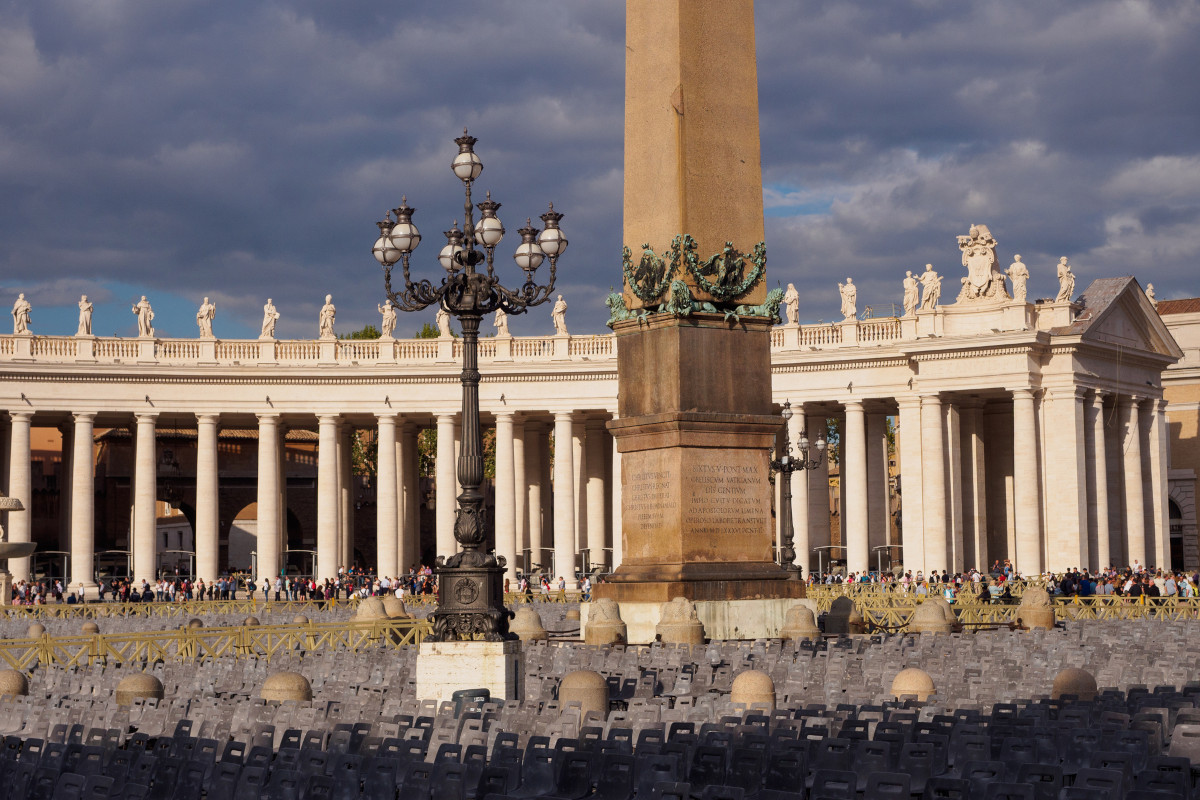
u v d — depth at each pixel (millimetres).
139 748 21109
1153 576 78688
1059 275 84500
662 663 32844
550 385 90562
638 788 17938
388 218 30531
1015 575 79625
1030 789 15492
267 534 88875
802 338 89062
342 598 78500
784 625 37719
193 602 65688
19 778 19141
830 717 21609
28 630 47844
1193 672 30078
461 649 27203
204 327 89938
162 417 92375
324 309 91375
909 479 85500
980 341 82375
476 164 28875
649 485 38281
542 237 30062
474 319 28594
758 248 38625
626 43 38938
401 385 90688
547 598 77312
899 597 59281
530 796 18547
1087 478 85562
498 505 90500
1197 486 106312
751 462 38344
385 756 19672
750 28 38844
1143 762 18422
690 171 37719
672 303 37562
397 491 90750
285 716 24609
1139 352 89375
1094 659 33812
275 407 89812
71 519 90500
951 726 20391
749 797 17266
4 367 85312
